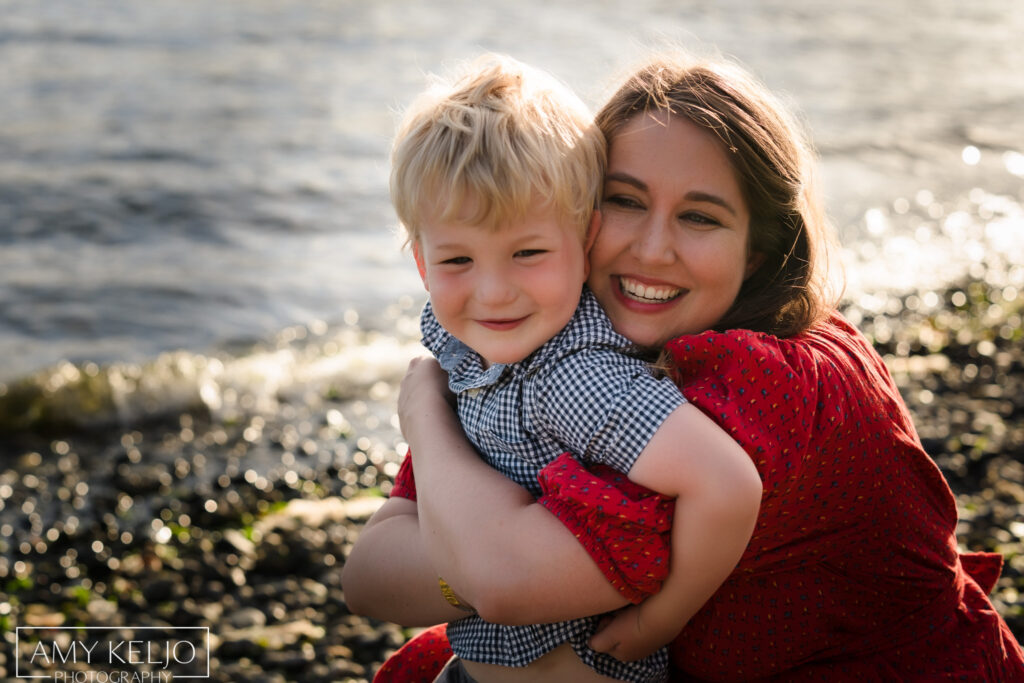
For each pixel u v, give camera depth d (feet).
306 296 40.40
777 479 6.46
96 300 38.96
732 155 6.72
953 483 20.15
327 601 18.08
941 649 7.03
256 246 46.11
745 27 114.42
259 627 17.11
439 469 6.87
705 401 6.39
